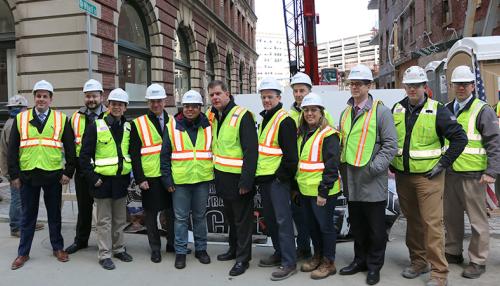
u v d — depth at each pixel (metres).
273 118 4.85
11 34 11.73
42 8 11.08
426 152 4.45
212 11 22.23
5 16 11.77
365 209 4.61
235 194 4.91
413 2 22.31
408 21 23.41
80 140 5.69
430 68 11.62
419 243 4.74
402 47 25.41
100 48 11.56
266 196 4.92
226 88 5.05
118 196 5.22
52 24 11.04
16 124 5.21
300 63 19.41
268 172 4.79
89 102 5.73
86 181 5.52
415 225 4.73
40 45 11.15
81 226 5.78
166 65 16.06
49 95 5.32
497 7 11.65
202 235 5.34
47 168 5.21
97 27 11.46
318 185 4.61
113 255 5.46
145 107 14.71
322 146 4.65
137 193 6.46
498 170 4.55
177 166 5.12
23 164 5.20
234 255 5.39
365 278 4.70
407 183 4.63
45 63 11.13
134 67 14.38
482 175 4.64
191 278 4.81
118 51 13.16
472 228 4.71
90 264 5.28
